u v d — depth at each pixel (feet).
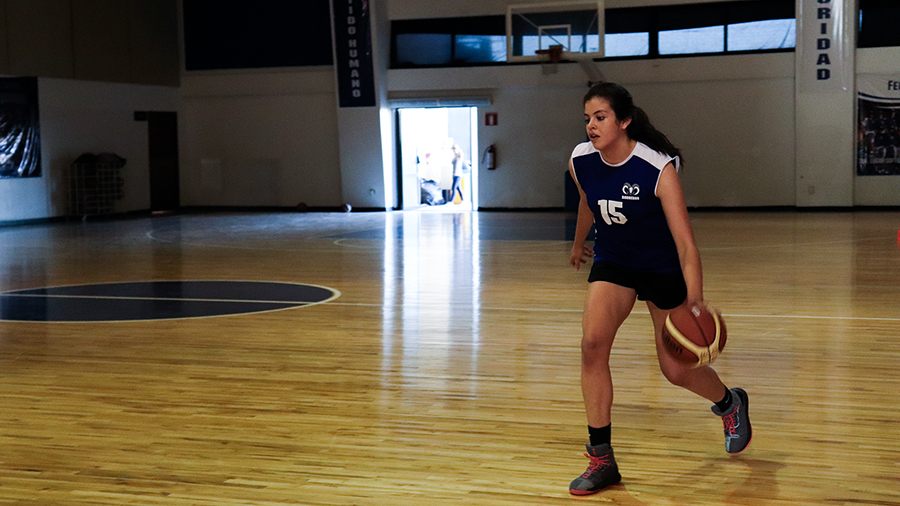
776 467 10.41
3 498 9.60
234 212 66.33
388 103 64.90
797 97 57.52
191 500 9.50
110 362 16.75
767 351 17.03
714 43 59.21
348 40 62.95
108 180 60.18
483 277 28.84
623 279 9.66
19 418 12.85
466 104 63.41
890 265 30.09
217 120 68.74
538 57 59.41
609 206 9.51
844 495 9.46
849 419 12.41
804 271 28.99
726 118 59.31
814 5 56.39
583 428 12.17
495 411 13.10
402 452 11.14
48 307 23.54
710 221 51.16
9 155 53.11
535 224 51.60
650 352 17.06
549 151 62.75
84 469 10.55
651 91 60.49
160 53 66.33
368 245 40.11
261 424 12.46
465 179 73.67
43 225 54.13
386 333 19.48
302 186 67.36
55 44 56.08
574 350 17.52
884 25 56.44
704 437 11.63
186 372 15.87
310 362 16.62
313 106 66.28
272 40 66.64
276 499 9.51
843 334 18.60
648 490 9.68
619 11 60.70
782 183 58.90
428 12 63.52
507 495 9.58
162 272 31.22
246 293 25.93
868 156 57.31
